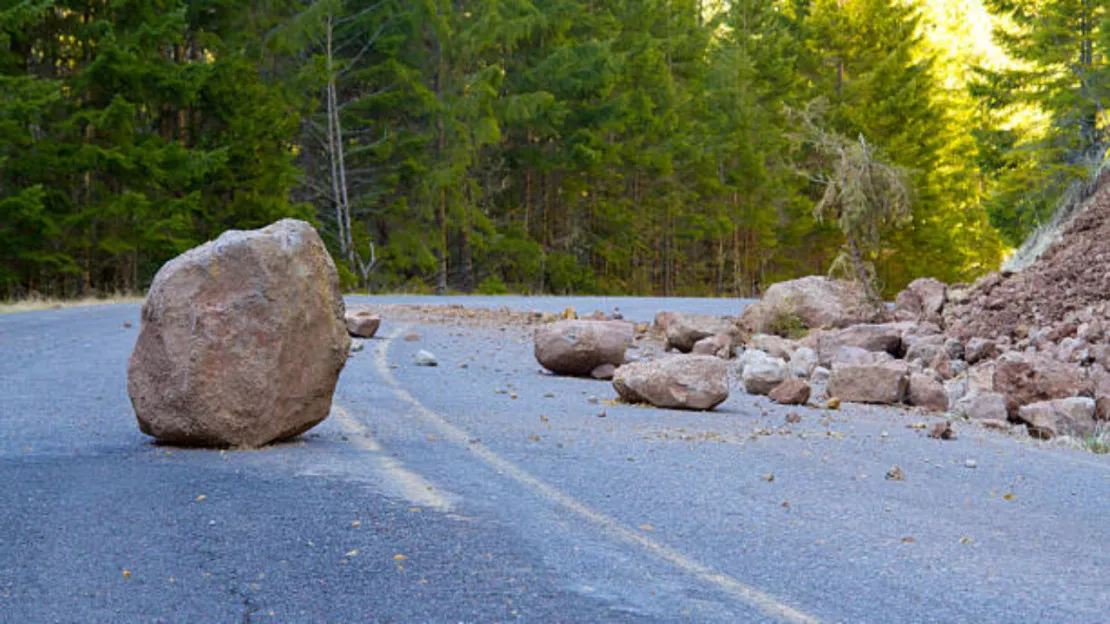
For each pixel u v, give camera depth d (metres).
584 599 3.26
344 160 37.91
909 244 51.22
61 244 25.08
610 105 43.41
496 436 6.52
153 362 5.58
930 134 52.31
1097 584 3.66
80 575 3.33
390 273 37.84
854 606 3.30
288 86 33.78
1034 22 32.88
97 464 5.06
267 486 4.65
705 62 57.44
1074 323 13.80
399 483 4.84
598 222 49.00
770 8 60.50
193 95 25.58
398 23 35.81
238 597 3.17
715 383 8.62
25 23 24.22
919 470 6.06
